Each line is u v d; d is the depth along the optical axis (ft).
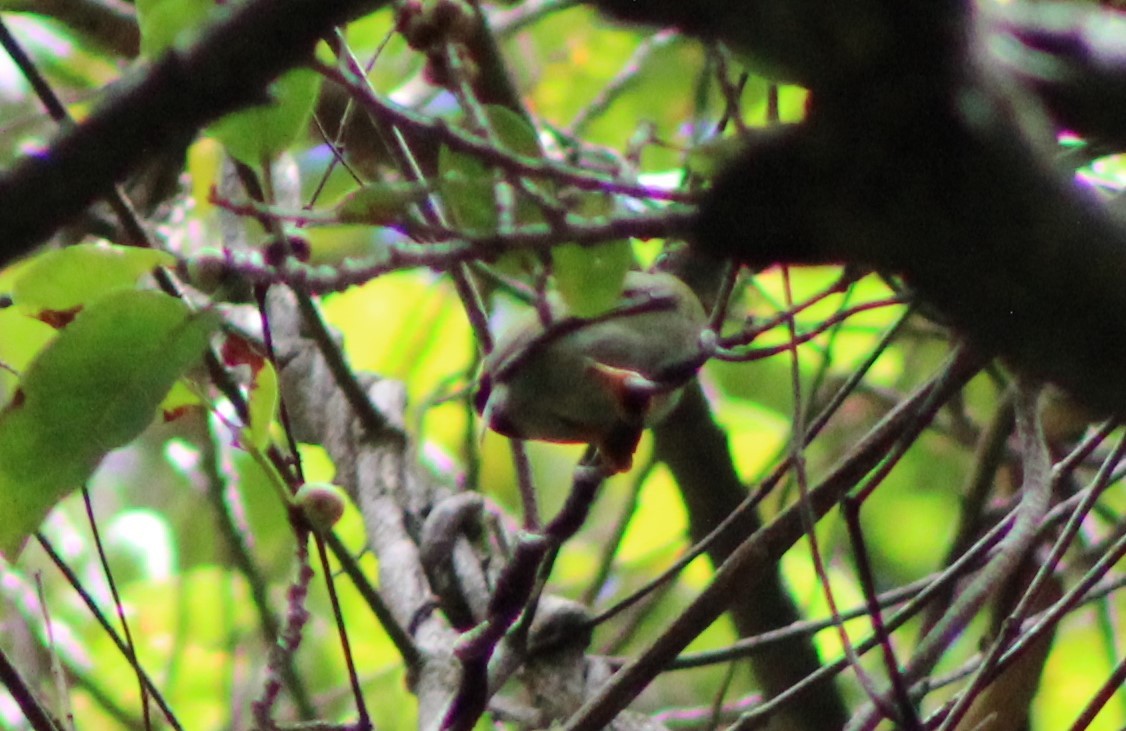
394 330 25.88
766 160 6.95
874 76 6.14
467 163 11.39
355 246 24.02
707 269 14.37
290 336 18.75
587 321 11.78
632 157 12.58
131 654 12.51
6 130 15.89
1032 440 12.89
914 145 6.31
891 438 13.66
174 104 6.69
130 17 21.59
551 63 29.50
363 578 14.88
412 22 11.94
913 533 30.68
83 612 24.94
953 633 12.90
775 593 19.61
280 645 11.66
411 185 11.00
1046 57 7.03
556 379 11.72
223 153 19.17
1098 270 6.32
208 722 23.45
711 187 7.33
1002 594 16.16
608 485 29.37
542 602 16.34
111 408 10.90
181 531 28.22
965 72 6.13
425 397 23.54
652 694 27.30
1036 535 13.58
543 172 9.36
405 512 17.28
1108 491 24.94
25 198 6.60
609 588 26.89
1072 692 24.16
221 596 23.71
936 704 21.35
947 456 30.48
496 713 15.84
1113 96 6.89
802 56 6.14
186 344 10.87
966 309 6.64
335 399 18.33
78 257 11.31
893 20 6.00
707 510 20.27
